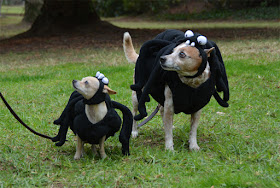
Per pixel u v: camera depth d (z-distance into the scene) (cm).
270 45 599
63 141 266
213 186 233
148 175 246
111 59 573
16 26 1372
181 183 237
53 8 925
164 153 269
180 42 257
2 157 269
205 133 303
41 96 396
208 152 273
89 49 694
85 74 474
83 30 912
